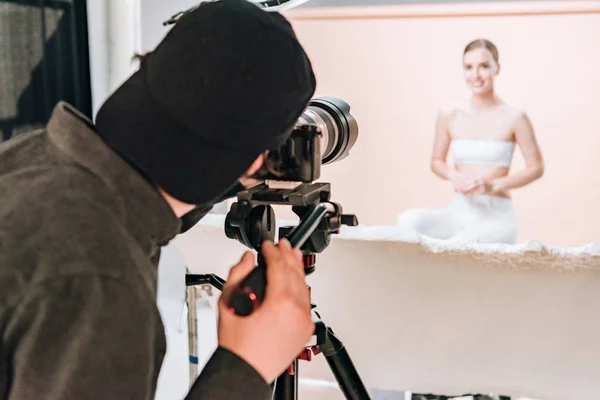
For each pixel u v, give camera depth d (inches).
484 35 62.5
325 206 27.6
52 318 15.5
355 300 44.4
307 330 20.4
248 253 22.5
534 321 42.0
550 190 65.6
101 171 17.8
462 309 42.9
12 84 47.4
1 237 16.5
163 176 18.6
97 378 15.7
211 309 47.1
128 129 18.4
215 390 18.5
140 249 18.1
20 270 16.0
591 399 42.3
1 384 16.8
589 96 62.6
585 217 65.6
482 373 43.8
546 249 40.9
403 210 68.2
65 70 50.4
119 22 49.8
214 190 19.4
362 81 64.9
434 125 65.6
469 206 66.7
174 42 18.7
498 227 66.8
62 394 15.6
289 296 20.0
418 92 64.9
